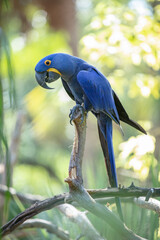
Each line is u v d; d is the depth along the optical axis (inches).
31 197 290.2
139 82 401.4
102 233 202.7
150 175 248.5
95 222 208.4
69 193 182.1
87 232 189.2
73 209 211.2
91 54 405.7
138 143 330.0
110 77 436.8
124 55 391.9
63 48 732.7
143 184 259.1
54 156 906.7
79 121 184.1
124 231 178.5
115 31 385.1
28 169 775.1
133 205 215.0
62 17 703.1
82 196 178.2
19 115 398.9
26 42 790.5
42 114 724.7
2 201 325.4
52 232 232.8
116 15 412.5
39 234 247.1
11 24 784.9
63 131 852.6
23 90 785.6
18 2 743.1
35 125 770.2
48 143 924.6
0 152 197.6
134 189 180.1
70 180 176.1
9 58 217.8
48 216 259.1
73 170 184.1
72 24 703.7
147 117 503.2
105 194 183.8
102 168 250.5
